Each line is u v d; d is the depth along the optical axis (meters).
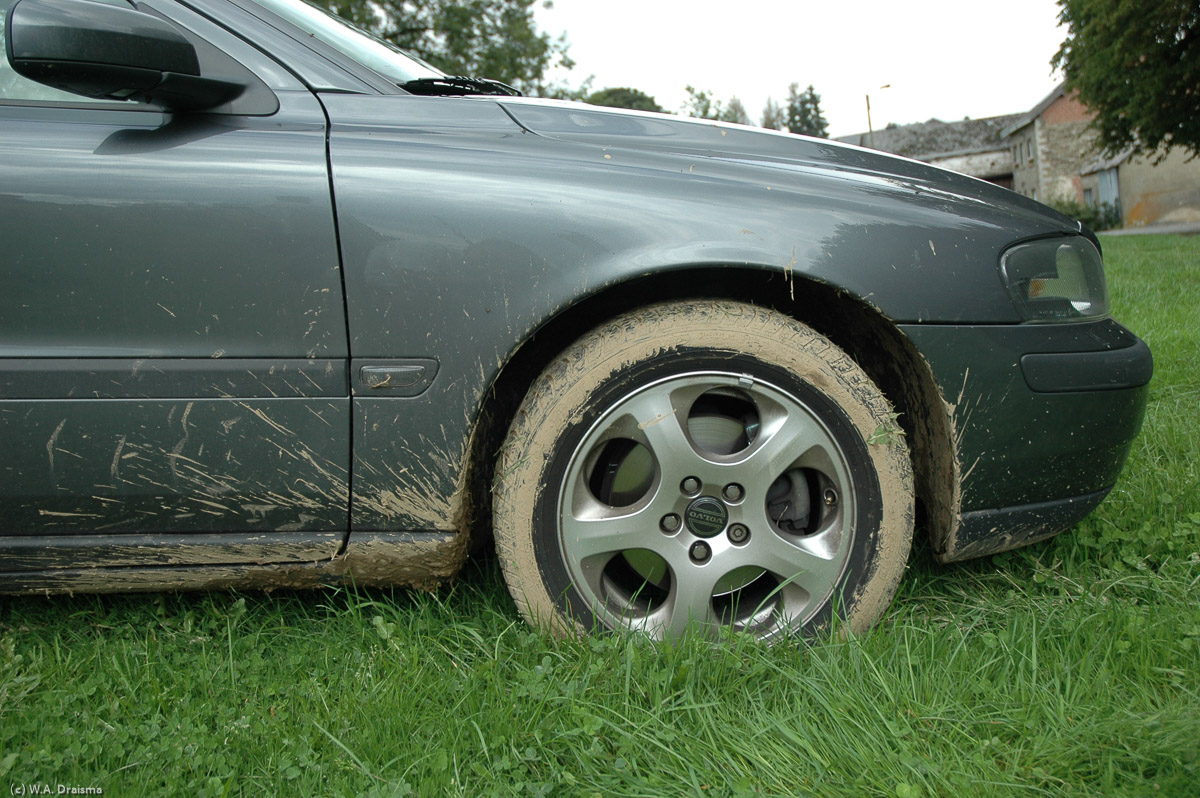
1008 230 1.80
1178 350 3.98
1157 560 2.09
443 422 1.69
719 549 1.75
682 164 1.81
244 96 1.79
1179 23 17.86
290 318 1.65
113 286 1.63
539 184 1.71
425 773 1.42
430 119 1.86
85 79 1.52
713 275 1.83
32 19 1.47
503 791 1.38
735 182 1.77
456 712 1.56
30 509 1.67
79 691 1.64
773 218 1.71
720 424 1.83
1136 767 1.37
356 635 1.87
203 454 1.67
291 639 1.89
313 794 1.39
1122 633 1.71
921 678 1.62
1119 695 1.54
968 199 1.92
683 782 1.39
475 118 1.89
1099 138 22.06
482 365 1.67
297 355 1.66
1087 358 1.79
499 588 2.04
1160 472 2.49
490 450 1.91
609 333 1.71
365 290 1.66
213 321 1.65
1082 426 1.80
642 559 1.80
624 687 1.60
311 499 1.71
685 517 1.75
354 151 1.72
